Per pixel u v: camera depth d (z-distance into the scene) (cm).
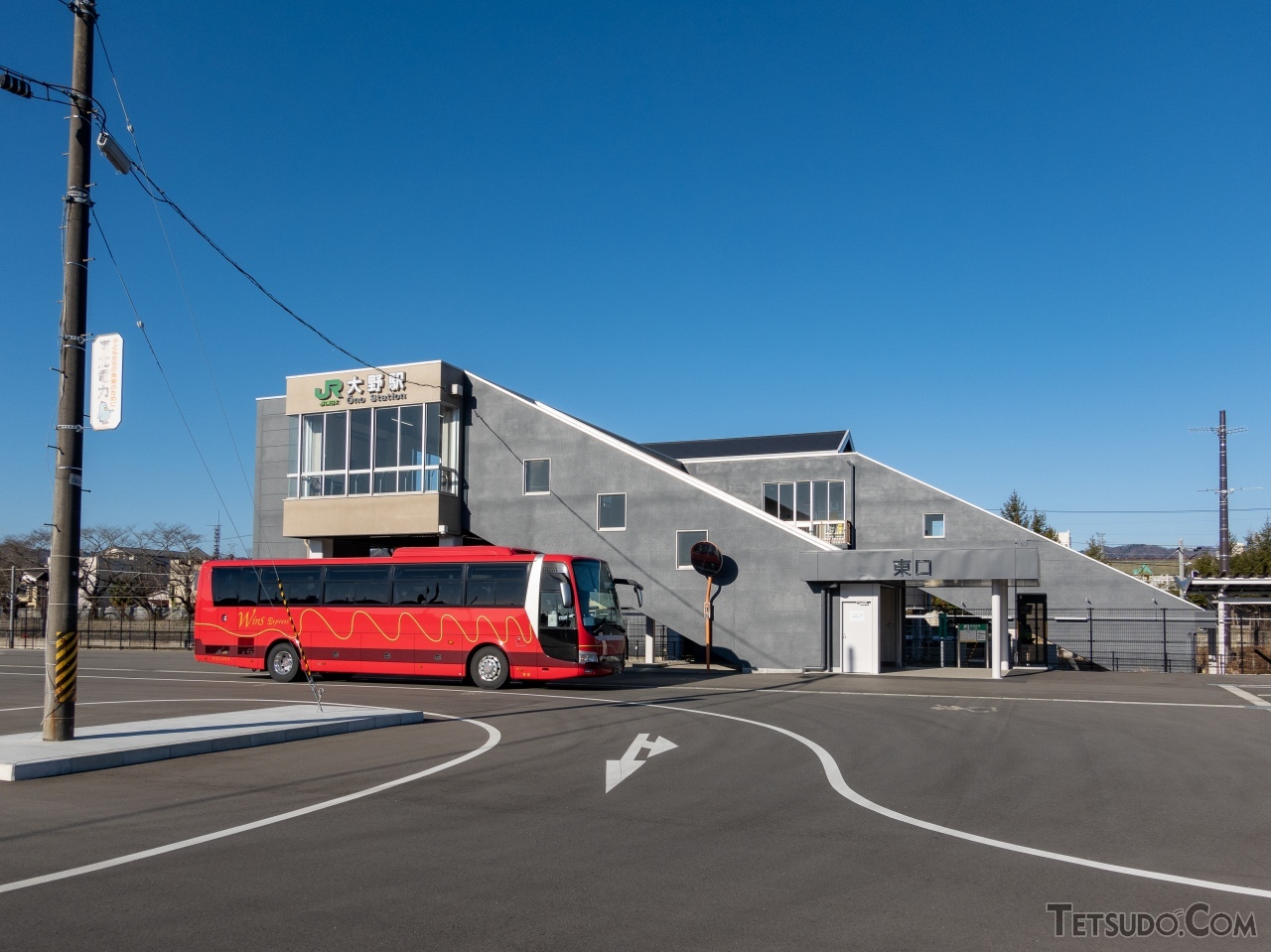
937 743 1408
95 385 1243
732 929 573
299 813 892
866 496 3925
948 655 3769
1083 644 3584
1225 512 4500
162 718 1557
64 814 884
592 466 3241
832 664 2894
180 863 716
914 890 657
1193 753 1318
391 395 3350
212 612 2619
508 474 3353
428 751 1279
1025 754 1299
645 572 3125
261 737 1338
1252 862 743
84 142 1254
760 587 2978
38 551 6266
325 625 2509
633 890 650
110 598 5781
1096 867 723
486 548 2461
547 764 1181
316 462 3469
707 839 801
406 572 2466
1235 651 3544
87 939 549
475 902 621
